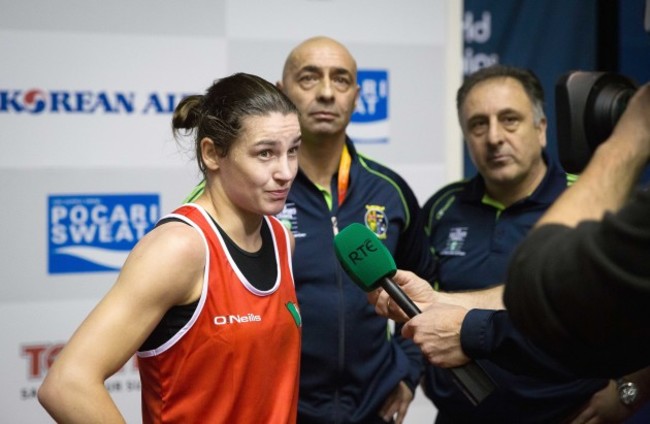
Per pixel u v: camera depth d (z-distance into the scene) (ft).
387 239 7.42
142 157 9.53
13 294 9.18
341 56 7.22
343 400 7.08
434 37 10.37
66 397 4.37
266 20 9.82
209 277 4.84
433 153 10.44
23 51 9.11
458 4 10.41
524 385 6.80
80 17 9.25
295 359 5.30
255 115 4.88
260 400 5.02
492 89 7.29
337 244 5.05
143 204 9.56
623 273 2.80
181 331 4.80
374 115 10.22
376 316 7.22
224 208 5.08
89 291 9.44
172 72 9.57
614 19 12.24
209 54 9.67
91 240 9.41
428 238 7.99
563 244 3.02
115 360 4.53
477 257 7.55
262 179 4.90
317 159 7.35
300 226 7.15
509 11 12.48
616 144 3.30
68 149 9.29
